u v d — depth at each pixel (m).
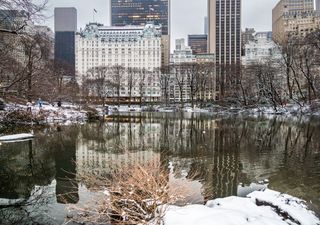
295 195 10.57
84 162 16.19
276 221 6.88
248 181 12.34
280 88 60.09
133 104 100.75
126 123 39.31
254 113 55.12
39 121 34.94
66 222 8.31
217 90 90.25
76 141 23.42
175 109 79.31
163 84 97.62
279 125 33.72
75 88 72.75
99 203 7.97
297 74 57.69
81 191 10.98
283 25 113.62
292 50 53.97
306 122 36.50
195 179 12.35
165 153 18.34
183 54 141.38
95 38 138.50
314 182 12.05
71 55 194.38
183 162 15.81
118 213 6.93
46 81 38.25
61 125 34.38
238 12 152.75
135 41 137.38
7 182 12.92
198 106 79.81
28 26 14.05
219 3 153.50
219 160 16.25
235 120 42.22
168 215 6.83
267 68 63.38
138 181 7.31
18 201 10.64
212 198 10.05
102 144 22.14
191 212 7.12
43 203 10.32
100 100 79.56
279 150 18.84
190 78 87.69
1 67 20.61
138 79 106.56
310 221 7.41
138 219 6.55
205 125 35.78
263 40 126.62
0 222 8.97
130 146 21.17
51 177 13.55
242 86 67.19
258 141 22.58
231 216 6.84
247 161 15.91
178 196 7.16
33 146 20.95
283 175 13.14
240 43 153.75
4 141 22.72
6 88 20.16
